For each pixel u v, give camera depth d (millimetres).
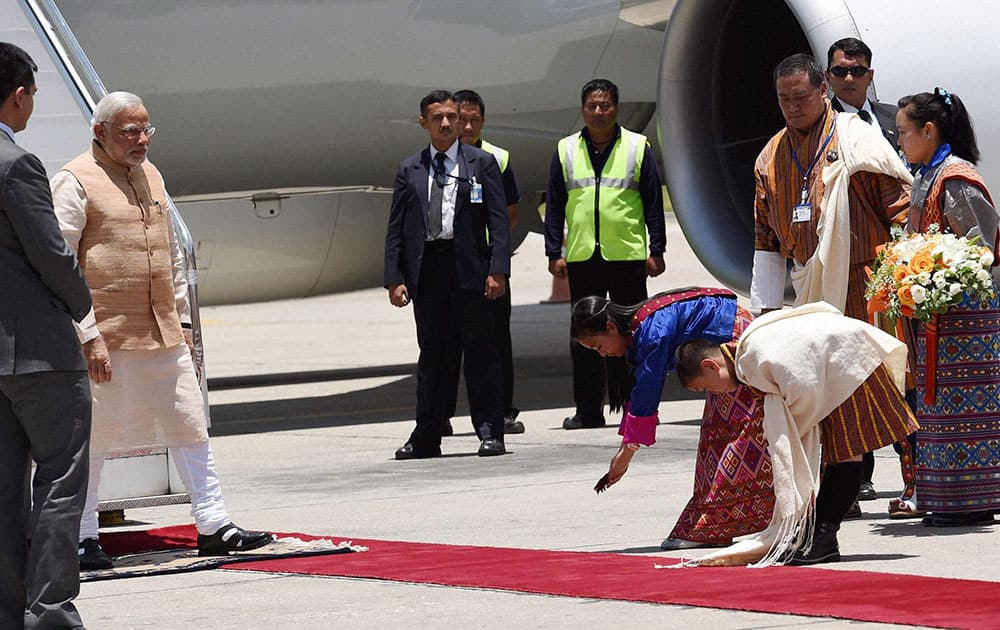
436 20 34156
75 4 32094
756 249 20641
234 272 39719
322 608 15125
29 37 23297
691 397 35906
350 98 34312
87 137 23031
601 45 35375
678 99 29891
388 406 37406
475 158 27000
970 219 18344
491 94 35281
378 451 28578
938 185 18500
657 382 17109
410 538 19203
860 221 19375
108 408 18141
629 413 17312
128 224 18156
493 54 34688
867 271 19344
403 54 34156
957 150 18828
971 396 18281
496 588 15617
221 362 54281
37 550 13906
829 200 19203
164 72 32844
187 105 33406
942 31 26828
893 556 16688
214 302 41531
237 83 33344
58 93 23125
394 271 27109
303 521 21000
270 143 34625
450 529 19719
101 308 18047
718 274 29656
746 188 30156
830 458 16469
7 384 13922
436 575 16453
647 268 30234
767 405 16250
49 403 13977
